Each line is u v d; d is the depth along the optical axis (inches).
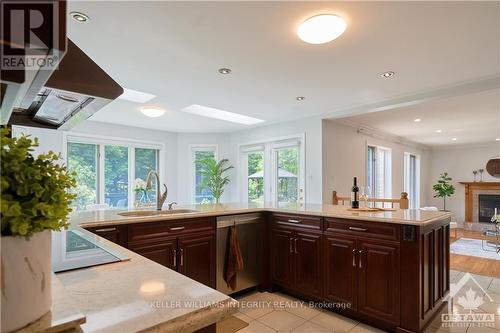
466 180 350.9
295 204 143.0
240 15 80.5
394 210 115.8
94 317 25.4
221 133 270.5
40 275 24.0
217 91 147.9
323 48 100.2
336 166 205.3
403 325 86.5
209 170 258.5
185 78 129.3
